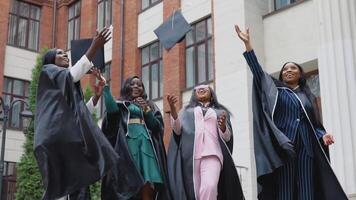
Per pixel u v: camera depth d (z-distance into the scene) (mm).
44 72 4930
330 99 10914
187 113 5949
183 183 5566
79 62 4898
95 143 4668
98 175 4598
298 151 5164
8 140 23000
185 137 5738
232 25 15820
